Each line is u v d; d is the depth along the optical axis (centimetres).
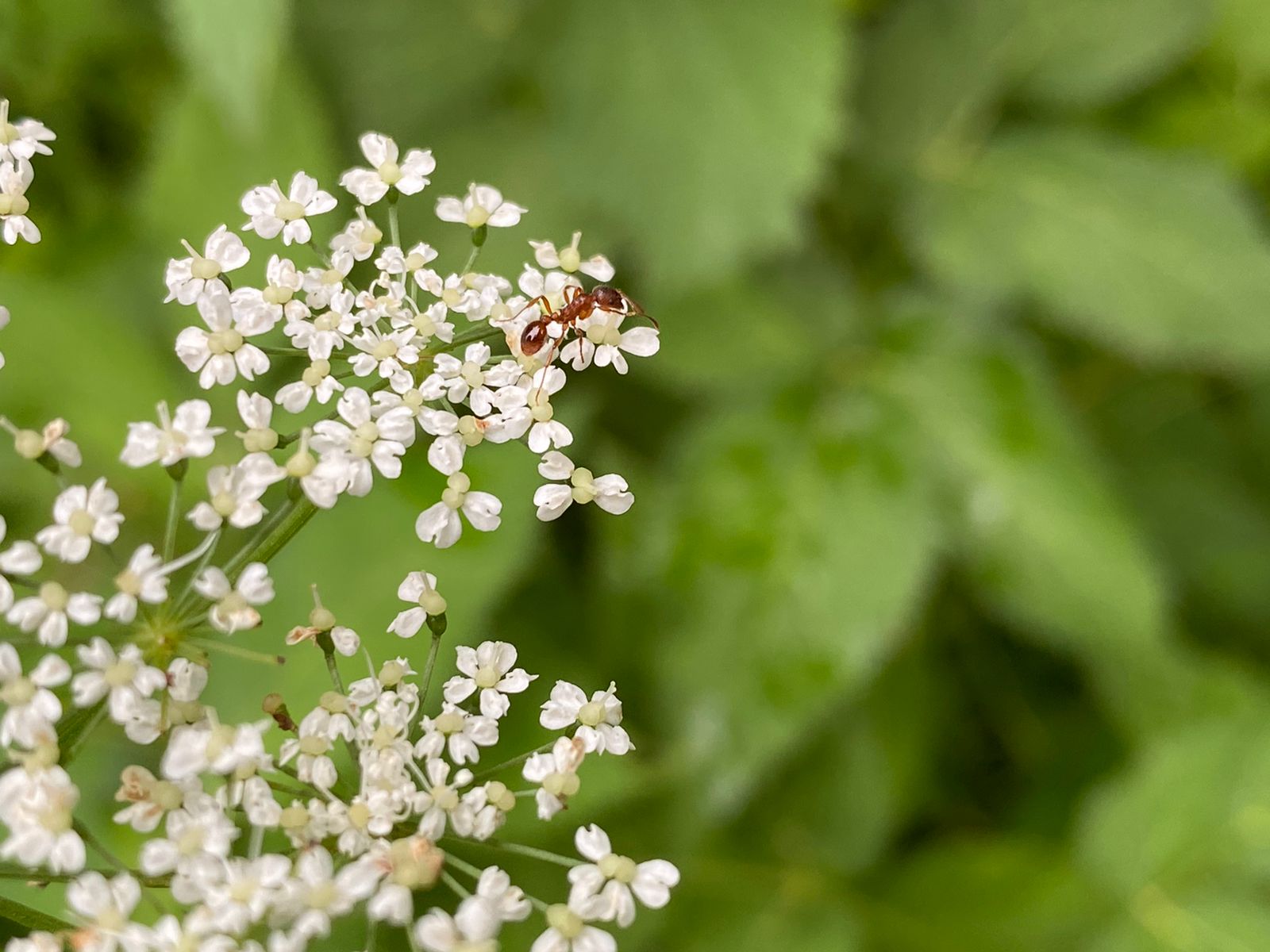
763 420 18
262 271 17
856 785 18
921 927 18
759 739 17
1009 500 18
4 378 17
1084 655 18
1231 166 21
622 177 18
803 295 19
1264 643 21
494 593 16
